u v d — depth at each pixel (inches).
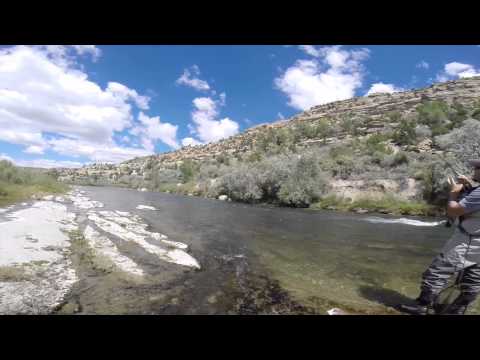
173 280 269.0
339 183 1104.8
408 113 2869.1
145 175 3024.1
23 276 251.9
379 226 608.7
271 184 1198.9
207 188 1755.7
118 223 560.7
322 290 249.4
